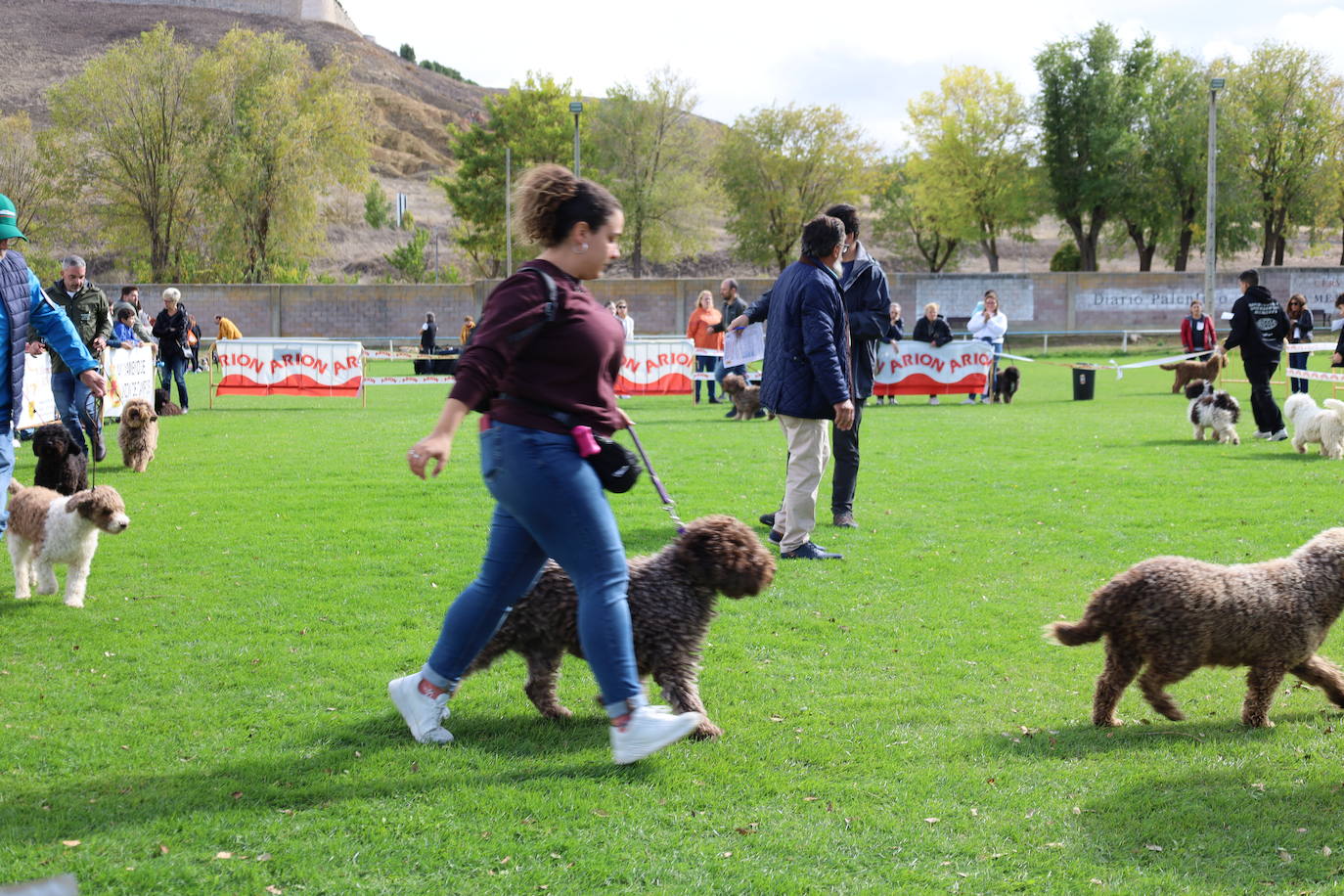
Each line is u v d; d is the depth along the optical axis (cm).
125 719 459
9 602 649
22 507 652
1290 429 1513
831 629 599
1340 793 390
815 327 718
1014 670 532
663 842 351
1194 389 1491
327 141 5281
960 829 363
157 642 572
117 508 634
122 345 1579
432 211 10012
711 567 432
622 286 4347
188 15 12769
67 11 12225
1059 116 5491
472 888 322
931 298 4212
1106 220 5756
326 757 418
